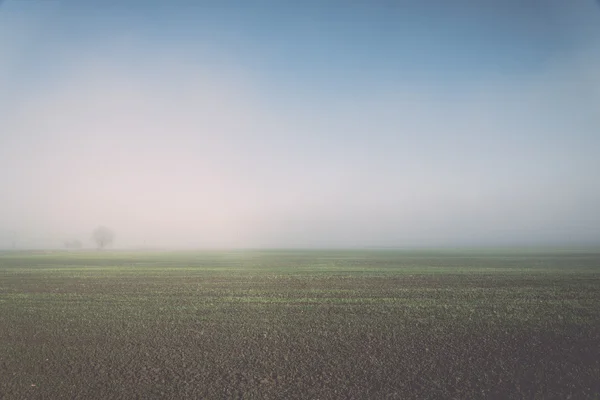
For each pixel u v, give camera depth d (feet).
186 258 266.77
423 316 62.03
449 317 61.16
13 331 54.08
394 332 52.70
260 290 92.53
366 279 116.57
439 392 34.04
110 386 35.47
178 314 64.59
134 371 39.06
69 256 293.84
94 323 58.49
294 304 72.95
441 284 102.27
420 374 37.99
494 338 49.70
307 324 57.36
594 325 55.98
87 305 72.79
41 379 37.17
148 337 50.93
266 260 235.81
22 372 38.91
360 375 37.73
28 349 46.24
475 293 85.51
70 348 46.47
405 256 274.57
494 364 40.68
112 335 51.96
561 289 91.20
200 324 57.72
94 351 45.29
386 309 67.72
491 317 61.05
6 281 112.88
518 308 67.92
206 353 44.45
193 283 108.27
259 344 47.70
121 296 83.51
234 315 63.67
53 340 49.80
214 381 36.47
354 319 60.23
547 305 70.64
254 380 36.65
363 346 46.60
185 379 37.01
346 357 42.73
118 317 62.44
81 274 136.15
